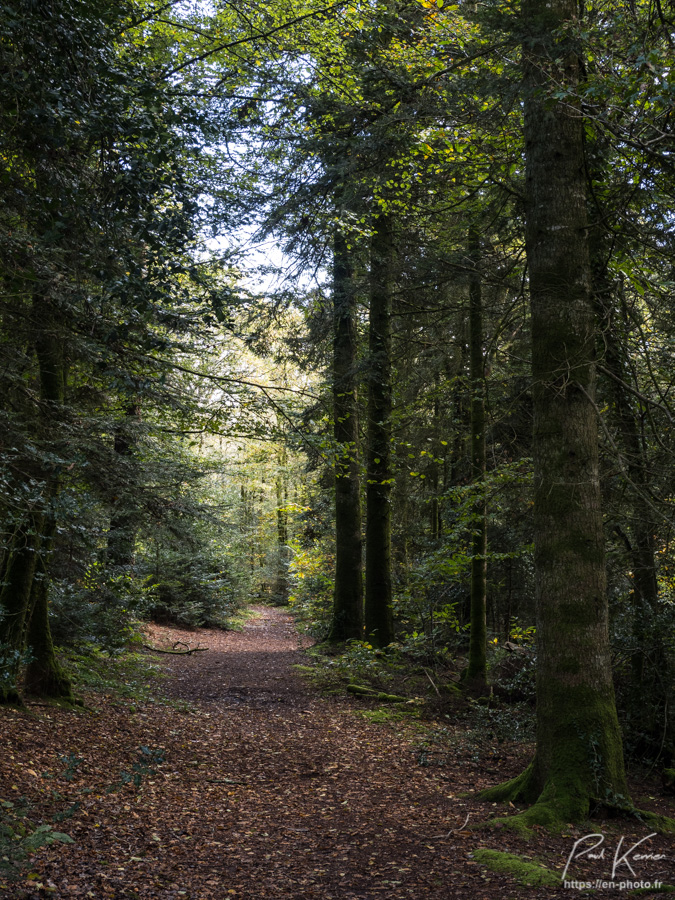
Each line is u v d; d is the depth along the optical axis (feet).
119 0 16.39
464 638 49.98
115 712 29.37
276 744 26.99
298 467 80.18
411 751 26.17
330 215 30.96
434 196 33.12
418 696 36.52
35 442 22.50
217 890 13.14
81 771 20.27
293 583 103.81
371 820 17.71
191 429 28.96
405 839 16.14
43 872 12.89
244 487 104.58
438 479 58.75
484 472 36.06
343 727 30.40
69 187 15.89
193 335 24.73
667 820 17.24
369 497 47.44
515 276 28.99
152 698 33.94
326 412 42.39
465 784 21.75
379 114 28.07
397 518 59.72
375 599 46.73
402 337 47.44
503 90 19.75
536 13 18.61
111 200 16.62
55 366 26.81
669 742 24.38
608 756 17.62
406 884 13.41
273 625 84.17
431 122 24.34
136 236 18.11
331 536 66.90
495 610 55.62
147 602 45.42
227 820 17.62
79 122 14.90
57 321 22.94
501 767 24.23
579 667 18.03
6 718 24.07
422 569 38.99
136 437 29.58
